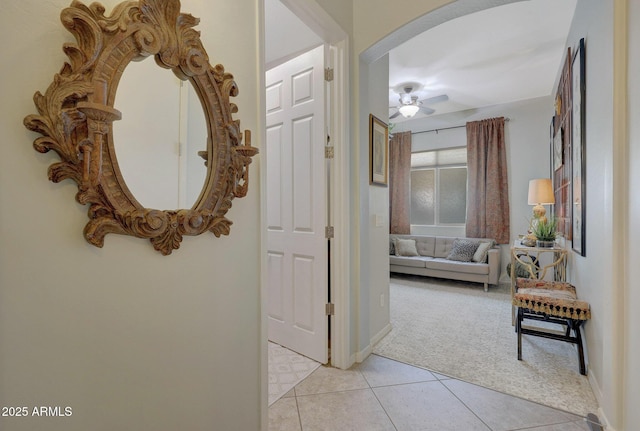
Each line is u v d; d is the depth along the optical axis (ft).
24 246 2.50
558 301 7.39
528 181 16.51
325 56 7.56
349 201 7.63
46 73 2.60
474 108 17.94
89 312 2.91
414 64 12.43
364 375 7.30
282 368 7.59
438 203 19.52
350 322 7.73
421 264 17.04
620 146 5.12
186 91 3.69
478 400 6.34
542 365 7.73
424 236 19.06
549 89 15.01
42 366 2.63
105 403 3.05
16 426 2.50
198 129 3.80
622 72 5.09
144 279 3.35
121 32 2.95
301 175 8.07
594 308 6.63
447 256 17.75
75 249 2.80
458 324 10.66
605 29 5.73
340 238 7.54
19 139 2.46
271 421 5.75
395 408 6.10
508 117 17.02
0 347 2.40
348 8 7.57
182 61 3.53
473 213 17.83
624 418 5.08
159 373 3.52
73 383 2.82
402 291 15.20
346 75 7.45
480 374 7.34
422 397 6.45
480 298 13.98
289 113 8.31
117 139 3.03
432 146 19.48
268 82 8.75
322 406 6.17
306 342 8.10
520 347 8.04
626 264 5.04
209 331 4.09
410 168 20.13
